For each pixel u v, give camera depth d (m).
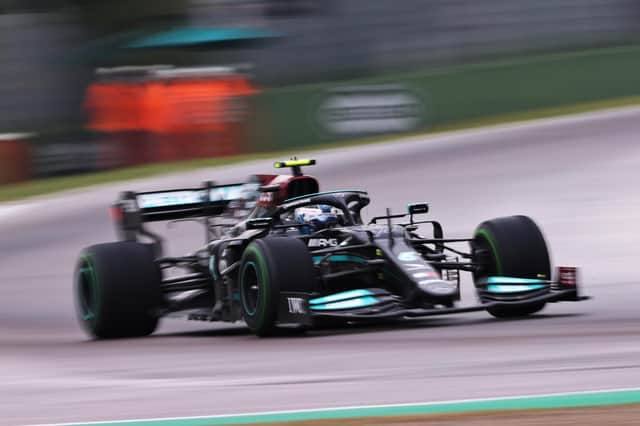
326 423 16.64
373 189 63.84
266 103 85.44
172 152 85.19
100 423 17.36
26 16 98.44
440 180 64.56
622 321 27.36
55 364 26.05
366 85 87.19
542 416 16.52
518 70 92.06
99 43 98.19
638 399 17.34
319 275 29.61
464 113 90.00
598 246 45.16
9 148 81.06
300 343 26.45
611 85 95.44
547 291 29.06
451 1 101.31
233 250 31.00
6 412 19.19
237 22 102.06
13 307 43.25
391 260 28.23
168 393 20.12
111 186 72.44
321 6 100.62
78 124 97.00
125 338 32.81
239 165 76.19
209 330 35.03
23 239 58.72
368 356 23.31
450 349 23.61
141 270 32.56
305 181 32.31
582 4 104.12
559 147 72.31
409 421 16.58
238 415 17.53
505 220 30.28
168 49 98.38
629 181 59.12
